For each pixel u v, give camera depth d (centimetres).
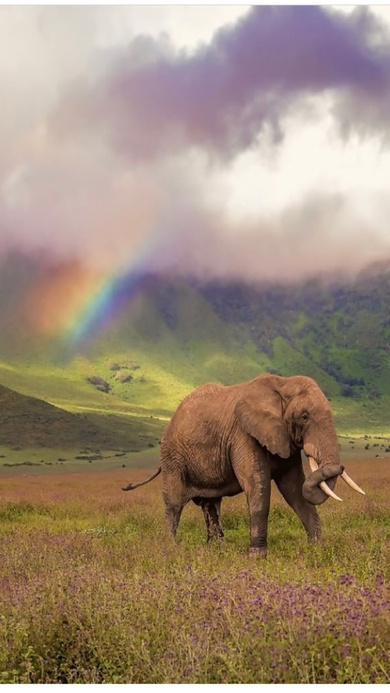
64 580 827
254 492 1307
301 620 606
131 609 693
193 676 570
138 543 1279
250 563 1047
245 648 589
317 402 1278
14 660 651
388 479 3091
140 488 3769
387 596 679
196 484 1448
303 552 1166
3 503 2450
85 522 2020
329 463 1236
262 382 1345
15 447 14612
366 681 546
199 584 776
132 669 607
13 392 17650
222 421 1384
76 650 653
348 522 1619
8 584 881
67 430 15988
